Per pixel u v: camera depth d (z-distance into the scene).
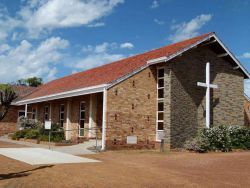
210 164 14.31
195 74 22.27
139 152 19.03
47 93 29.58
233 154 17.33
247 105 27.73
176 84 21.16
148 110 21.67
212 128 20.72
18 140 26.42
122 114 20.58
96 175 11.48
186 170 13.00
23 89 38.66
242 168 13.34
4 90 11.41
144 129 21.39
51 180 10.52
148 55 24.48
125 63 25.53
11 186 9.59
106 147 19.77
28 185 9.77
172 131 20.66
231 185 10.45
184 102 21.44
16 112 35.00
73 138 25.17
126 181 10.70
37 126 27.38
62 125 28.16
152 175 11.74
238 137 20.88
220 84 23.61
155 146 21.69
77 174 11.55
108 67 27.61
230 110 23.97
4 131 34.25
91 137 23.72
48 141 22.97
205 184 10.52
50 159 14.98
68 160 14.85
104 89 20.14
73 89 24.36
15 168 12.44
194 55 22.39
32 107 34.62
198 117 22.11
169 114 20.66
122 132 20.47
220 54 23.73
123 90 20.75
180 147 20.89
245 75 25.09
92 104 23.86
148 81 21.83
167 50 22.94
